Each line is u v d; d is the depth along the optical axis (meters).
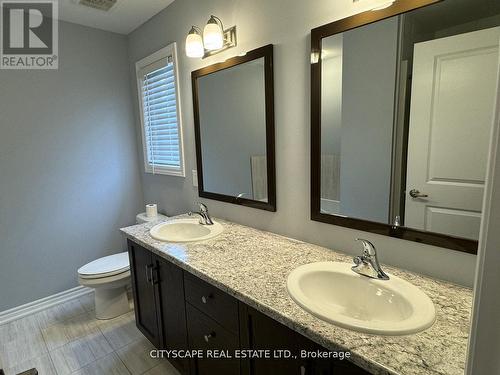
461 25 0.98
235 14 1.75
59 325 2.33
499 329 0.44
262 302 1.02
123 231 1.96
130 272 2.16
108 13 2.38
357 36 1.23
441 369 0.71
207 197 2.21
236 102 1.83
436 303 0.98
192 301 1.46
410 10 1.07
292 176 1.60
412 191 1.16
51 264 2.61
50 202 2.56
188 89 2.23
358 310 1.14
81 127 2.67
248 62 1.70
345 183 1.36
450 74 1.02
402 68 1.12
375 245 1.31
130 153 3.01
